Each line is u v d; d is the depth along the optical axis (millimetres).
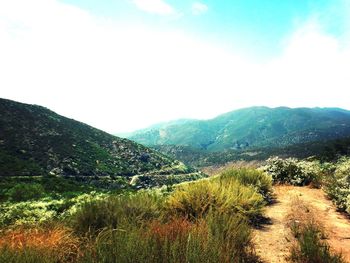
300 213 8688
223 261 4156
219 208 7145
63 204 13828
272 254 5730
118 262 3744
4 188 35625
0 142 89500
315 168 15578
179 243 4324
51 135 109812
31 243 4473
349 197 9234
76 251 4598
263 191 11148
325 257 5176
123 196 7180
